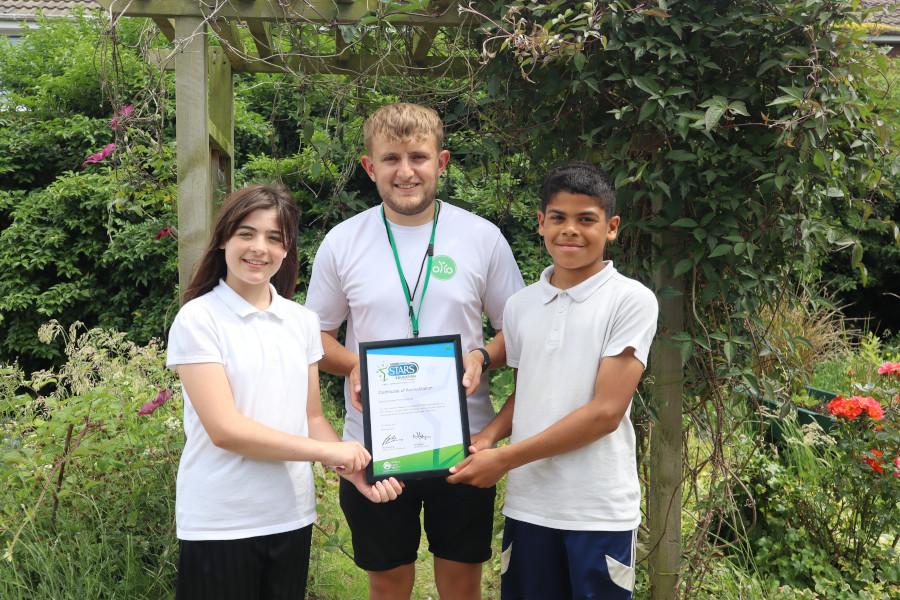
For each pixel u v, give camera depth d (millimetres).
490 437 2002
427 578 3064
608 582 1854
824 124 1972
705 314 2373
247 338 1811
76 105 7023
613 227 1938
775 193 2197
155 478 2748
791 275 2807
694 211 2213
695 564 2541
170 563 2562
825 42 2000
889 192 2314
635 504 1921
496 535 3029
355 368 2051
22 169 6875
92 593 2430
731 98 2064
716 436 2482
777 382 2445
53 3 8688
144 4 2385
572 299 1917
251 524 1753
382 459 1900
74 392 3143
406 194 1981
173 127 4543
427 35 2621
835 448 3104
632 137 2193
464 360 2055
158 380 3254
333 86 2828
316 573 2881
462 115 2691
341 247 2127
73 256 6496
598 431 1819
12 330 6465
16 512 2635
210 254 1885
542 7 2051
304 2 2395
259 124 5879
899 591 2834
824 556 2955
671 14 2102
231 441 1698
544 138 2398
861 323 7723
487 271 2146
